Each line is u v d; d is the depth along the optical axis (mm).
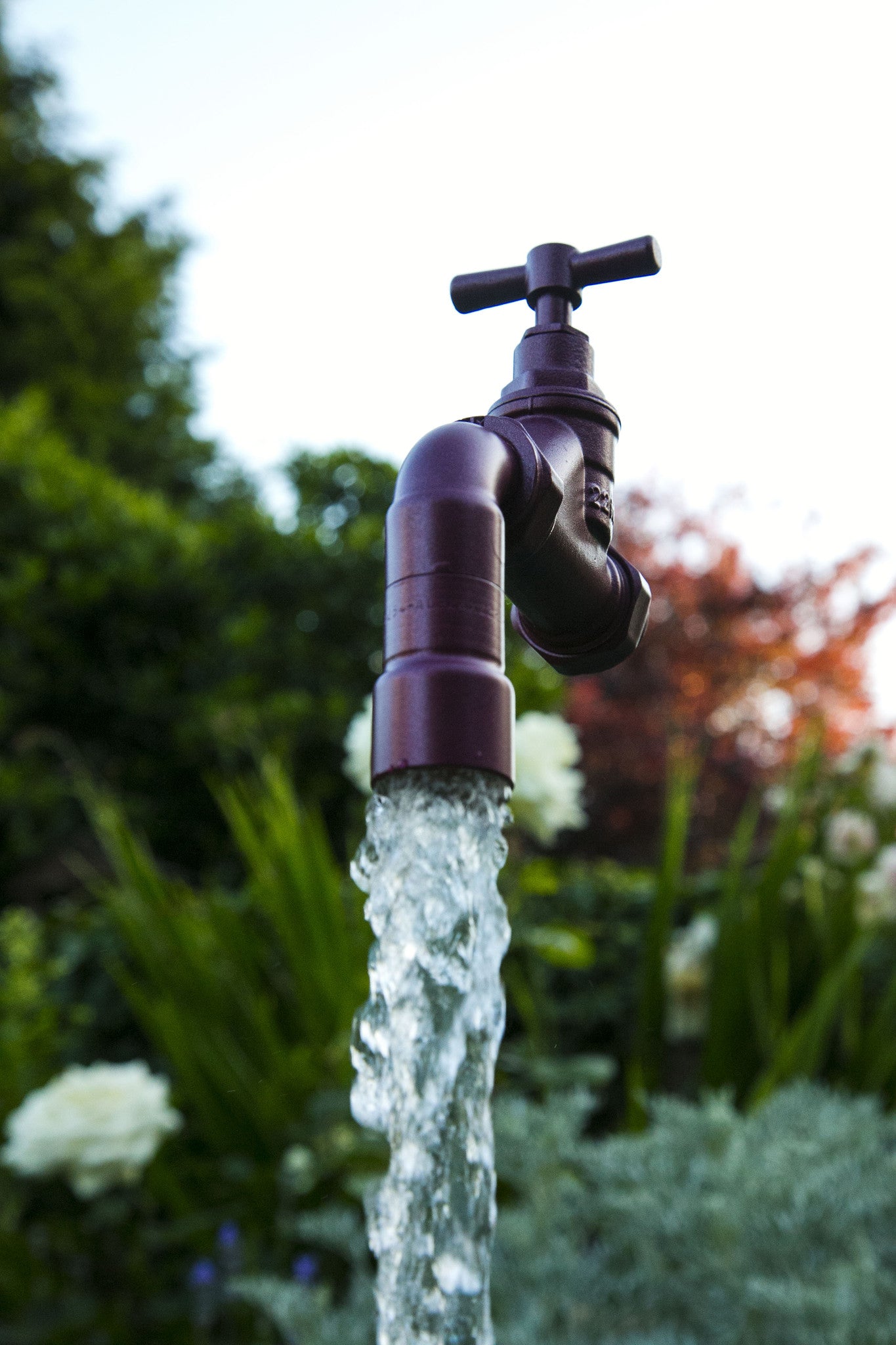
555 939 2787
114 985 3441
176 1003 2898
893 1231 1677
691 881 3668
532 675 4758
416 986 637
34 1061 3150
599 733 8602
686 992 3002
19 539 6027
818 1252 1602
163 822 5695
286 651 5898
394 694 594
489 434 670
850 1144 1858
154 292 14734
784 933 3266
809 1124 1922
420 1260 667
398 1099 661
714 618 8945
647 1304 1678
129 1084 2652
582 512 761
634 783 8469
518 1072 2994
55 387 12852
